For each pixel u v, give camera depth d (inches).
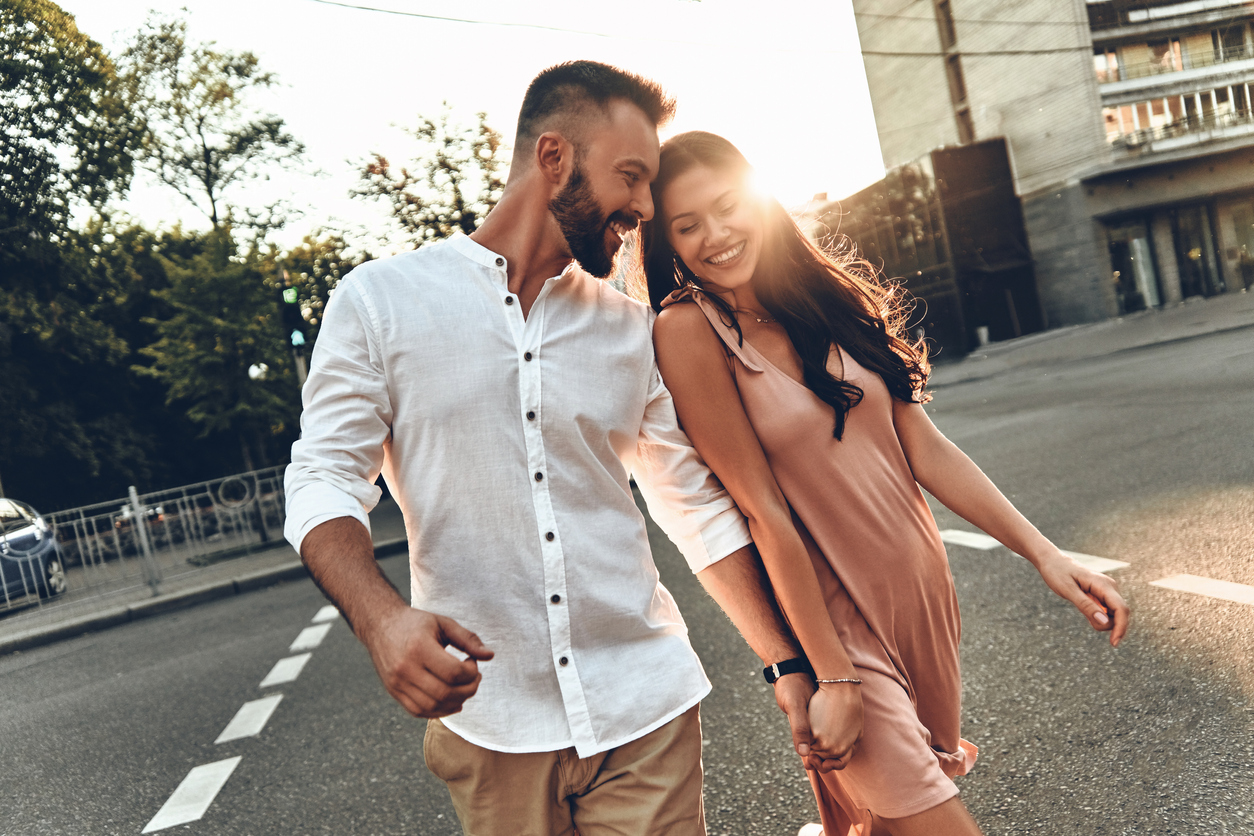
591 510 55.8
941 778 62.4
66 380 1151.6
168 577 421.7
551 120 55.1
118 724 199.9
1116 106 1157.7
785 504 64.3
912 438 74.2
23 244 867.4
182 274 720.3
